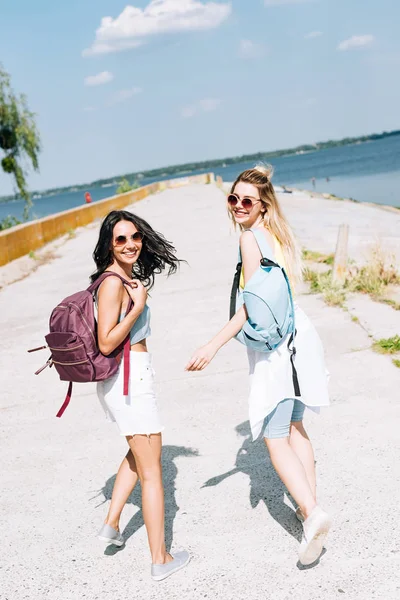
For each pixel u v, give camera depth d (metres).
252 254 3.23
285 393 3.23
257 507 3.88
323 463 4.29
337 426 4.81
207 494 4.10
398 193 53.22
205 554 3.47
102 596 3.23
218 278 11.01
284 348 3.27
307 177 136.75
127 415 3.22
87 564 3.53
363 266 9.79
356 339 6.78
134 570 3.42
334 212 26.34
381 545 3.35
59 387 6.61
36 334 8.90
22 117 26.69
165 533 3.71
